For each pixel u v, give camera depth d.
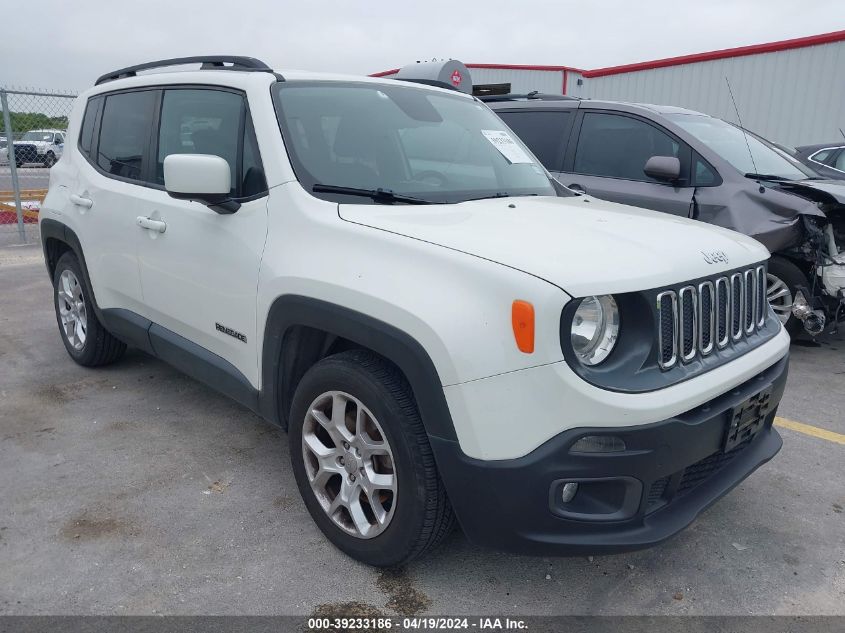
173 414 3.99
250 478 3.28
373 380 2.38
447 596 2.48
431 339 2.14
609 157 5.71
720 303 2.49
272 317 2.73
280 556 2.68
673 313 2.24
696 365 2.33
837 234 5.33
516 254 2.19
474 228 2.48
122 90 4.05
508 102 6.54
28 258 8.78
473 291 2.13
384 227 2.47
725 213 5.02
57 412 3.99
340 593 2.48
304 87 3.16
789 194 4.94
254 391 2.98
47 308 6.33
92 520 2.90
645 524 2.24
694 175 5.25
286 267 2.64
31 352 5.05
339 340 2.77
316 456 2.70
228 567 2.61
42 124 10.45
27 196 12.02
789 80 12.41
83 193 4.14
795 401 4.45
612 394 2.06
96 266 4.06
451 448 2.17
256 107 3.01
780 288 5.29
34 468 3.33
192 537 2.80
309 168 2.84
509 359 2.06
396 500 2.39
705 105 13.67
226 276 2.99
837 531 2.94
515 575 2.60
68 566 2.59
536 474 2.07
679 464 2.21
